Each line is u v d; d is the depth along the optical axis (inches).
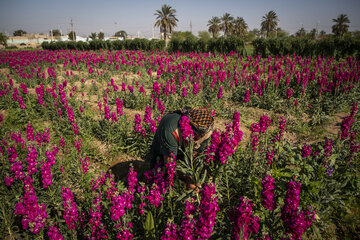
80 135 256.5
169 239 80.1
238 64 800.3
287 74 528.7
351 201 145.6
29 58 984.9
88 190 164.2
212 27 3713.1
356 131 233.3
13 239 128.6
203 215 78.6
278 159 177.5
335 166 162.7
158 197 102.2
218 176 130.4
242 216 83.3
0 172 175.3
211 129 120.9
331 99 381.1
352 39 1125.1
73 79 595.2
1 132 269.0
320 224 125.7
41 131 275.1
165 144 115.3
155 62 755.4
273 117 325.7
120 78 625.3
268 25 3688.5
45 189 156.3
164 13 2955.2
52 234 98.4
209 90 423.5
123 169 203.3
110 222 118.5
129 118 313.4
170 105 348.8
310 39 1246.3
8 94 373.7
